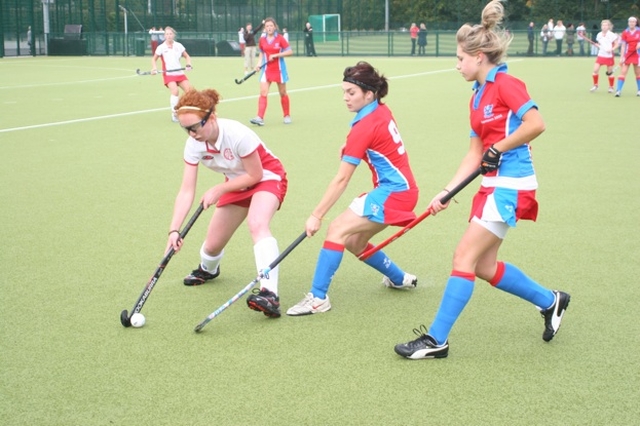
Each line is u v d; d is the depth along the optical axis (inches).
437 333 219.6
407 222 251.9
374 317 254.8
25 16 2129.7
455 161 527.5
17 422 187.3
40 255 325.4
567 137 633.0
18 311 261.6
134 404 195.8
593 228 361.1
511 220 211.2
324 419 187.3
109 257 323.0
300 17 2418.8
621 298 270.2
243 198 268.5
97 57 2102.6
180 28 2370.8
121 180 478.0
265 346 231.5
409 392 201.0
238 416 189.2
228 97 983.0
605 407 192.2
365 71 242.4
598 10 2229.3
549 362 219.3
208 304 269.0
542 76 1298.0
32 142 624.7
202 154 259.8
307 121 752.3
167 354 226.4
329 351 227.5
